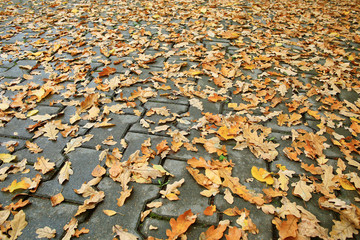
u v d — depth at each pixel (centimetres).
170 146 192
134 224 142
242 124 209
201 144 194
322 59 322
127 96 248
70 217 146
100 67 297
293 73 285
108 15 457
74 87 259
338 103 237
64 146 194
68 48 338
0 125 213
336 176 167
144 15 451
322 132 205
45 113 229
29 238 136
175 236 132
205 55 321
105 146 194
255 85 263
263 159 182
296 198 157
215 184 162
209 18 437
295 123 214
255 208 151
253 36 374
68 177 168
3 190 160
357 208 147
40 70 292
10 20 443
